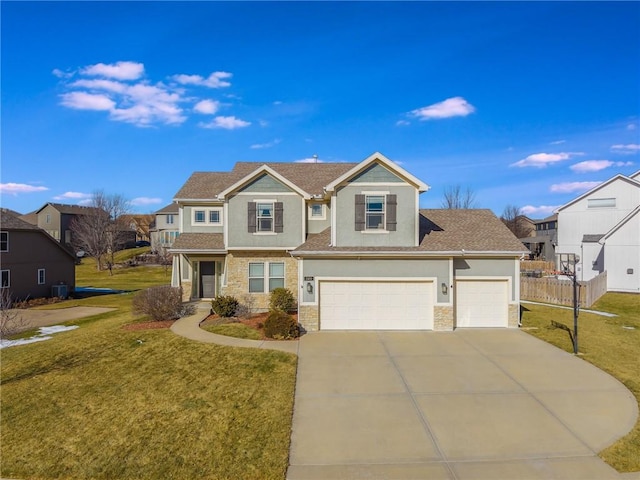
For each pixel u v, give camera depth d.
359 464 7.31
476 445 7.91
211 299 22.89
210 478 6.94
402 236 17.61
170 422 8.93
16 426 8.91
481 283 17.59
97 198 66.50
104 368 12.48
